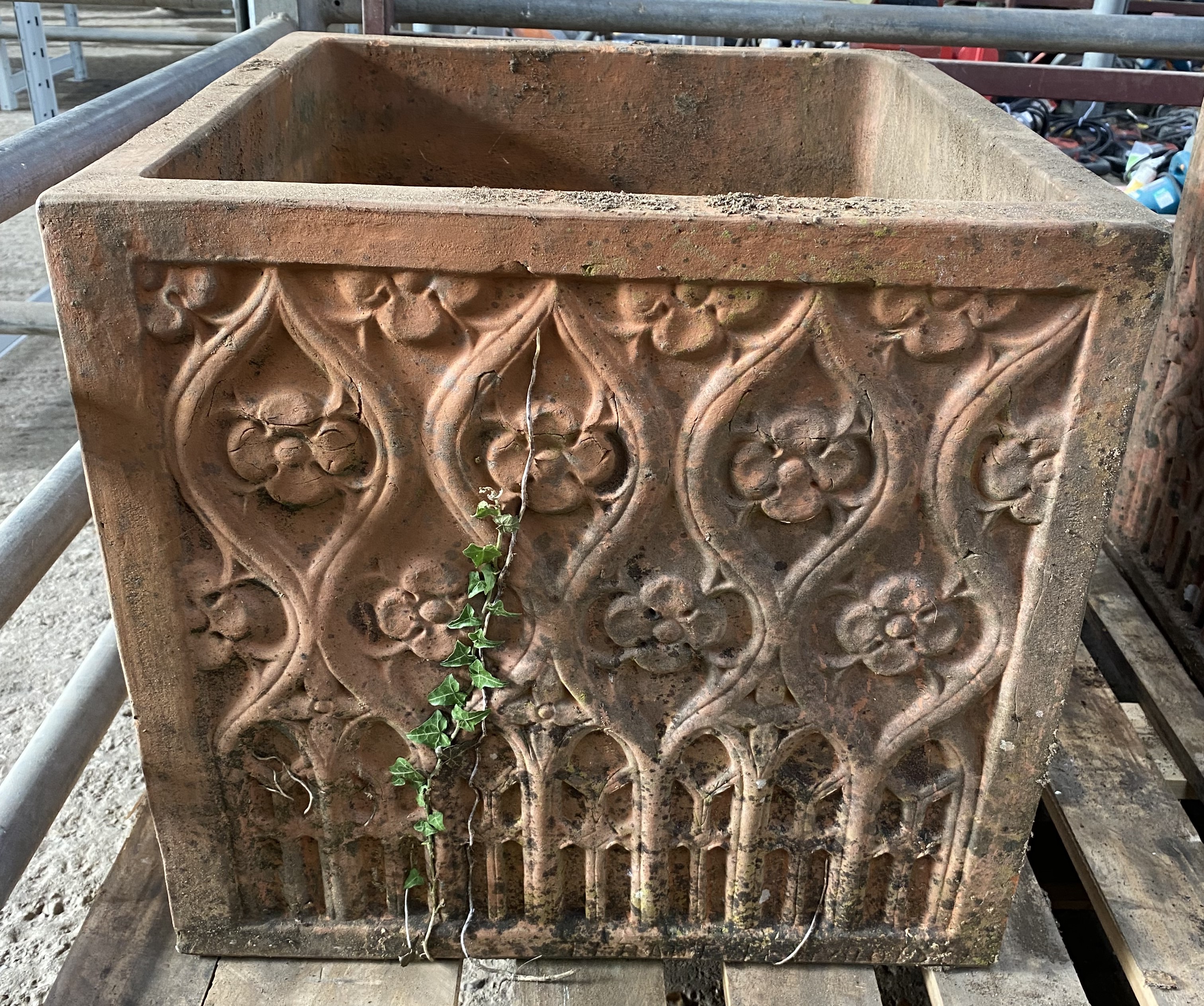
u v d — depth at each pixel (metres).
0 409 3.21
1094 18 2.35
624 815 1.25
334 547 1.08
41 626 2.28
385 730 1.19
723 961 1.34
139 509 1.05
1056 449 1.04
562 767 1.20
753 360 1.00
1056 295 0.98
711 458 1.04
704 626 1.12
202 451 1.03
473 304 0.98
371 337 0.99
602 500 1.06
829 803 1.24
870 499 1.06
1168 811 1.52
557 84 1.88
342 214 0.93
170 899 1.27
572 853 1.28
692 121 1.92
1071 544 1.08
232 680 1.15
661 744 1.18
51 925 1.57
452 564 1.10
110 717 1.45
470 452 1.04
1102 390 1.01
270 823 1.24
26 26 5.46
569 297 0.97
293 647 1.12
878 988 1.31
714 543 1.08
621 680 1.16
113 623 1.13
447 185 1.98
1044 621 1.11
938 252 0.95
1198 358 1.88
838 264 0.95
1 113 6.24
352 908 1.29
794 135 1.94
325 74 1.81
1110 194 1.03
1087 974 1.76
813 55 1.87
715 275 0.95
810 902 1.31
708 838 1.25
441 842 1.25
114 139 1.39
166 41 4.36
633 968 1.33
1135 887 1.40
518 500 1.06
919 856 1.26
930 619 1.12
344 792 1.22
